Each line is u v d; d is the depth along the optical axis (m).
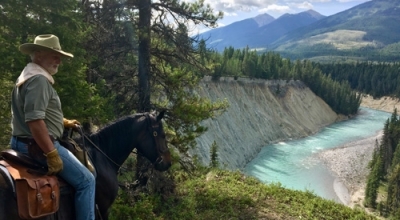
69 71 9.15
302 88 111.31
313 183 49.62
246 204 11.88
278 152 66.38
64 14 9.45
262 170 54.44
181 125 11.72
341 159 62.44
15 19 8.98
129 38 11.41
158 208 10.95
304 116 98.19
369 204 44.25
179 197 11.90
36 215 3.52
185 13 11.57
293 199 13.02
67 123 4.56
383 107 146.88
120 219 9.12
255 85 88.81
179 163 12.67
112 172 5.06
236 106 74.25
